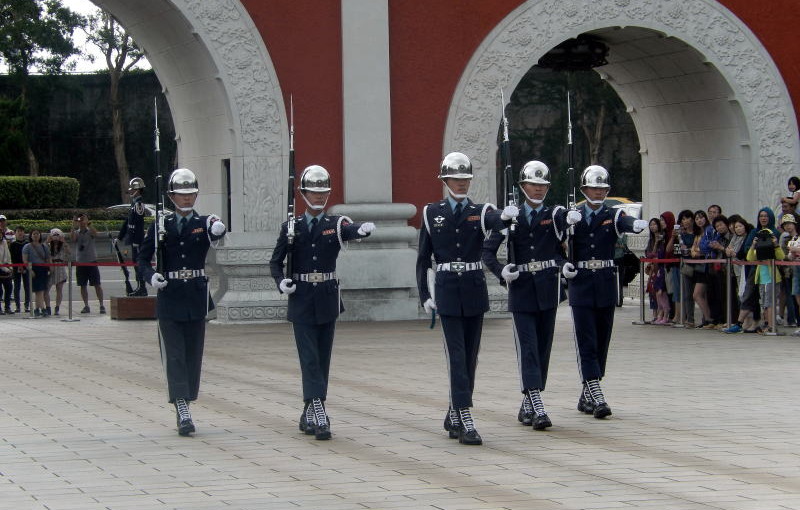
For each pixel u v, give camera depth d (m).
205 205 19.80
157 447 8.84
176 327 9.63
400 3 19.12
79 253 21.98
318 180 9.41
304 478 7.72
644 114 22.86
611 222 10.25
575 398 11.09
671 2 20.30
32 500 7.13
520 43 19.61
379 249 18.86
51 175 49.72
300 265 9.40
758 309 17.27
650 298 19.33
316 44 18.84
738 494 7.10
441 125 19.36
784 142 20.92
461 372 9.02
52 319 20.97
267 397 11.31
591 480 7.55
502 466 8.04
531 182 9.80
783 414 10.02
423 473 7.85
